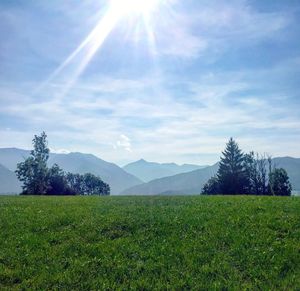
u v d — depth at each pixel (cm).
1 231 1619
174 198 3014
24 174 11231
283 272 1160
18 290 1070
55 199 3219
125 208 2200
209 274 1159
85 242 1477
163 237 1506
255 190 10888
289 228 1530
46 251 1368
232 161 11888
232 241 1416
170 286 1077
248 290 1041
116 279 1144
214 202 2395
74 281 1120
